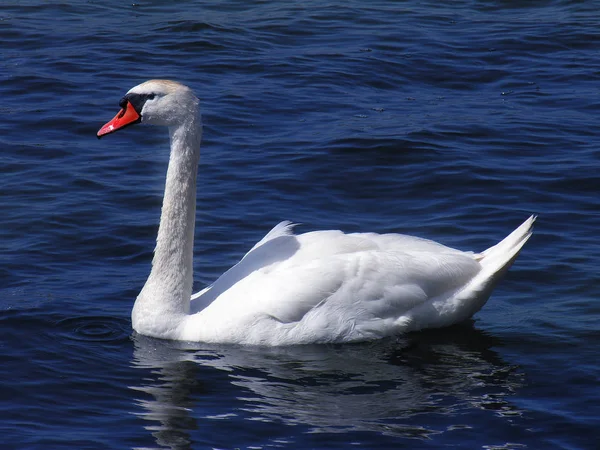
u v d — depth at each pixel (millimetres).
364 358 12086
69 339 12336
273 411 10703
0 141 18984
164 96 12312
